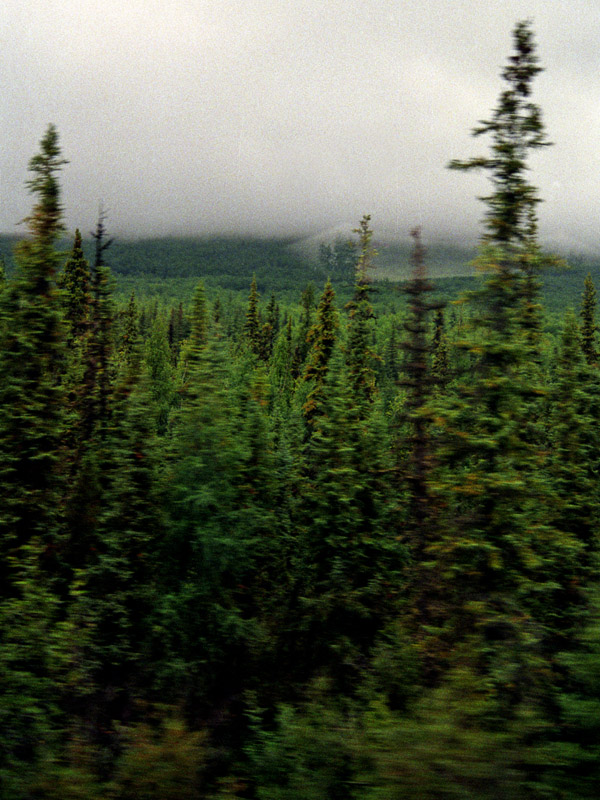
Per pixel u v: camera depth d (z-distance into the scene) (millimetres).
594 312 49375
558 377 23797
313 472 24297
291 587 22641
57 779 6750
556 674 6820
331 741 8125
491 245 14578
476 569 13555
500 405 13867
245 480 22281
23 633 11234
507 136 14781
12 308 21172
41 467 20062
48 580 16453
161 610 18828
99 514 20797
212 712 16234
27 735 7844
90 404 25094
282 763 8461
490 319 14258
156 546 20469
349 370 36375
